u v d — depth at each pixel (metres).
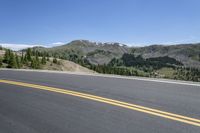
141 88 10.92
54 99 8.84
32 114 7.07
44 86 11.52
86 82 12.77
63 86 11.52
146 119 6.48
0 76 15.37
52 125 6.11
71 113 7.10
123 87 11.17
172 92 9.99
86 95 9.44
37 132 5.66
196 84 12.12
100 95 9.44
